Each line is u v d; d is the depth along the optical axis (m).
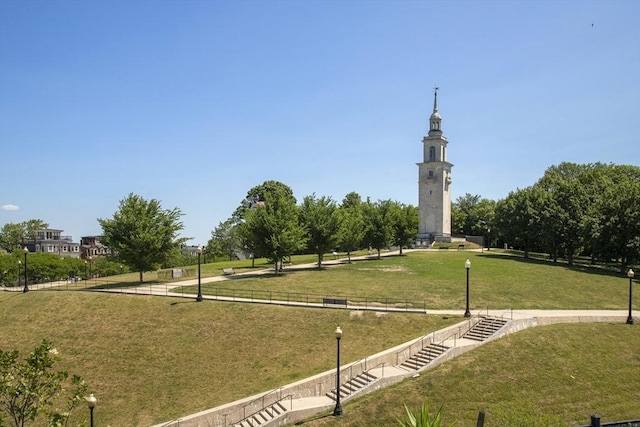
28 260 73.38
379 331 31.44
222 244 95.62
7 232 120.94
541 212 68.75
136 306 37.41
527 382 24.70
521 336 29.31
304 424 21.84
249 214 51.97
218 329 32.97
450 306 36.69
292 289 43.09
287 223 50.59
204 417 23.53
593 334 30.58
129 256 47.22
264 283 46.41
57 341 33.53
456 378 24.81
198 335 32.44
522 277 50.56
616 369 26.67
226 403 25.03
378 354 27.44
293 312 34.50
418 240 87.75
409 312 33.69
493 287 44.44
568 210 66.25
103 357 30.88
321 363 28.23
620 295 43.75
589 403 23.41
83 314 37.03
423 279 48.38
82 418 25.25
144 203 49.38
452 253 74.94
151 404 26.08
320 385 25.62
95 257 99.44
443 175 88.44
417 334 30.52
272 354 29.80
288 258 62.00
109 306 37.84
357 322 32.66
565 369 26.11
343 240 61.47
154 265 48.44
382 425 21.66
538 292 43.06
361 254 77.75
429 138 90.19
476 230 113.94
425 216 89.31
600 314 34.72
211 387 27.16
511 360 26.52
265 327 32.75
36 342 34.00
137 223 47.53
